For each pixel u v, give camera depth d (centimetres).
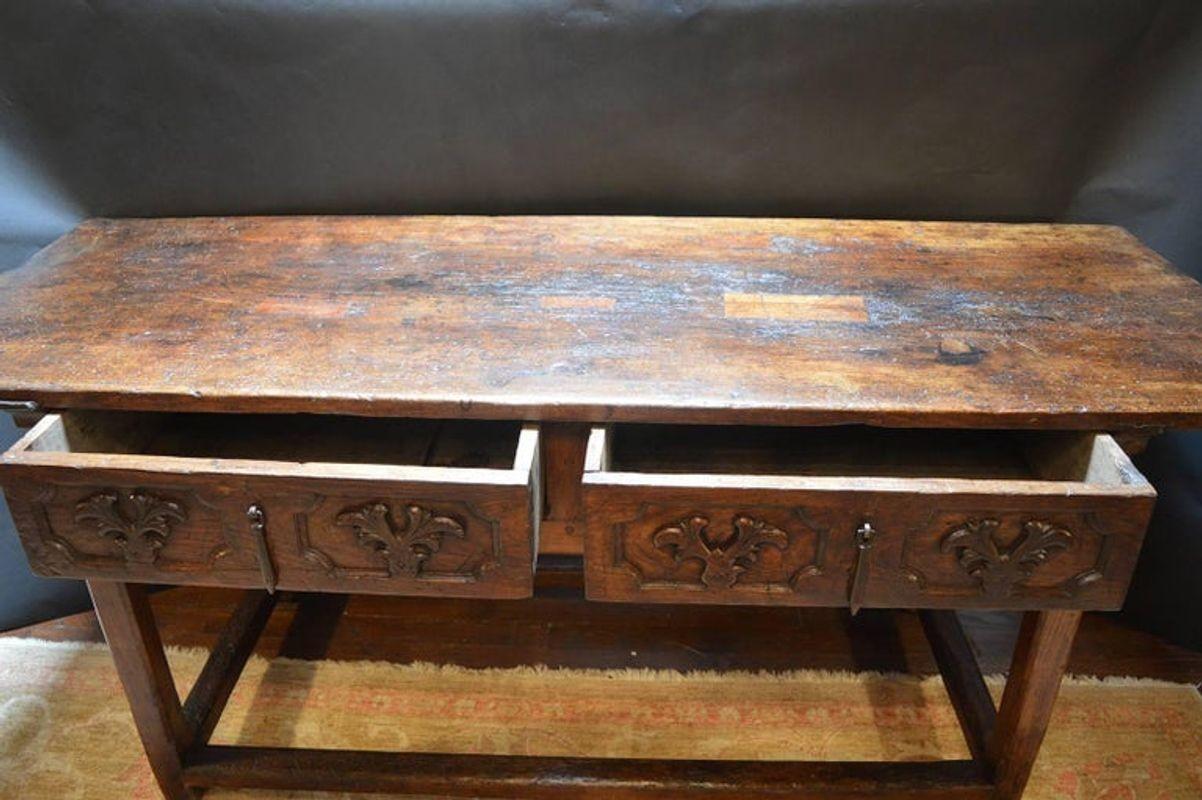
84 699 143
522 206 142
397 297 113
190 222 136
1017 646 111
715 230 131
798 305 111
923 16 124
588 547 93
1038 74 127
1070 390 94
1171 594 152
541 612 160
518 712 141
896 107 131
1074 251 124
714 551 92
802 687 145
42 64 129
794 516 90
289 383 96
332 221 136
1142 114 129
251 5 125
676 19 125
